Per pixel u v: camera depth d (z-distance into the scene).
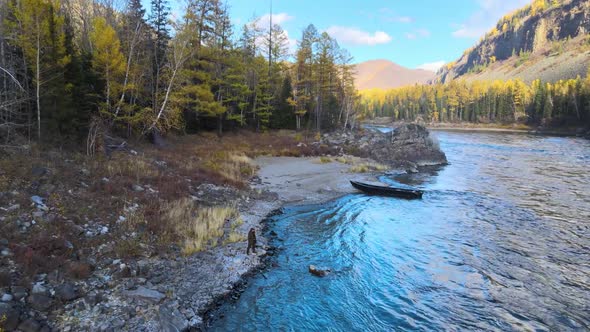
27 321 7.31
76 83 20.59
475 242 14.45
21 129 17.27
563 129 89.94
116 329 7.80
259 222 16.80
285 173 28.22
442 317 9.16
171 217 14.11
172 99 28.00
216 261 11.86
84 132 20.06
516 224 16.69
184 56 29.55
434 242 14.53
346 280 11.14
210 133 40.38
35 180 12.79
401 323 8.90
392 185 26.25
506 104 118.00
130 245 11.34
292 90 60.56
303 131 53.28
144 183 16.77
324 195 22.81
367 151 40.06
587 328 8.64
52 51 18.73
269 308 9.45
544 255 13.07
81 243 10.72
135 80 27.25
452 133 96.06
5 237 9.53
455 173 32.22
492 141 67.12
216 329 8.44
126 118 25.67
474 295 10.26
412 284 10.92
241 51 43.31
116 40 25.06
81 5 34.09
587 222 16.81
